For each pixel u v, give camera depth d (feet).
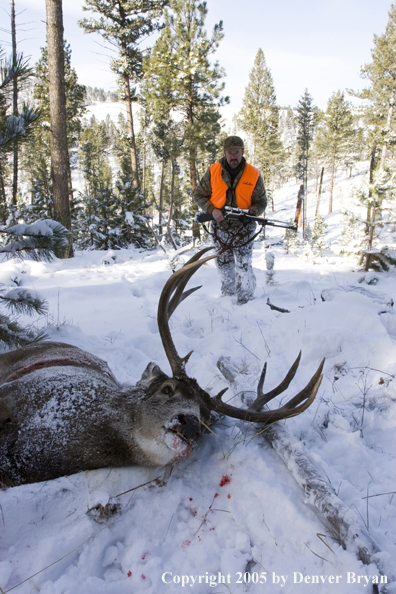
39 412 9.43
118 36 85.56
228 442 9.96
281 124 407.23
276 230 150.51
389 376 12.82
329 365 14.15
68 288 25.75
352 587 6.49
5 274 28.53
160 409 8.92
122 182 72.38
